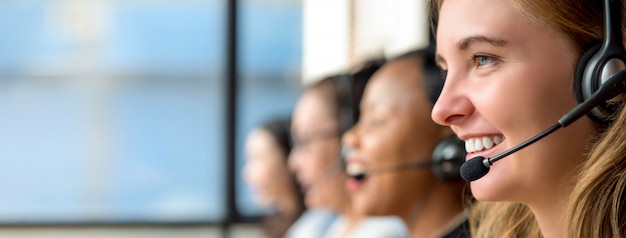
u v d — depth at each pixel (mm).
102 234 3029
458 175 1448
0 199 3000
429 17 977
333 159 2088
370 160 1509
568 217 873
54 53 3053
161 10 3049
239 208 2984
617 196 857
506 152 869
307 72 2830
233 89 2992
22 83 3035
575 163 873
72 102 3047
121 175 3045
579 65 858
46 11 3061
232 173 2984
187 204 3000
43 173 3021
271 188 2623
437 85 1445
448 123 910
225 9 3000
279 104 2982
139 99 3062
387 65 1540
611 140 857
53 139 3035
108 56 3059
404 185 1489
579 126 868
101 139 3047
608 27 857
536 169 870
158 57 3041
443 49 914
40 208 3020
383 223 1947
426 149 1484
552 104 859
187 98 3020
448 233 1451
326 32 2668
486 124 888
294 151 2268
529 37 855
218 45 3012
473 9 877
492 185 886
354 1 2504
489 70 876
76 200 3029
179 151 3031
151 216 3023
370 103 1524
